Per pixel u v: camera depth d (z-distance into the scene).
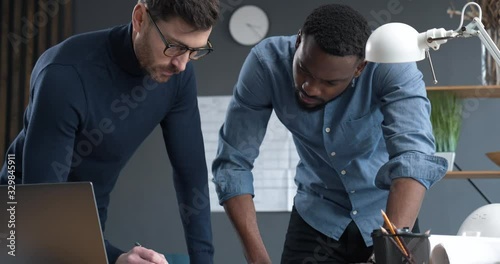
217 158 2.41
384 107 2.22
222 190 2.35
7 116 5.95
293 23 5.71
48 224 1.68
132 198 5.83
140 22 1.97
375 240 1.72
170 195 5.79
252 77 2.35
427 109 2.21
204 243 2.29
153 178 5.82
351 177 2.37
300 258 2.46
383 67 2.22
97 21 5.95
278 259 5.61
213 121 5.77
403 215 2.02
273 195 5.64
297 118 2.34
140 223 5.80
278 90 2.33
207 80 5.79
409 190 2.04
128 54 2.04
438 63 5.54
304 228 2.47
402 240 1.68
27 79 5.93
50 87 1.98
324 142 2.32
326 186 2.42
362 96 2.27
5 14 5.96
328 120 2.30
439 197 5.46
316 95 2.01
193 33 1.89
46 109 1.97
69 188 1.65
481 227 2.09
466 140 5.48
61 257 1.70
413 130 2.13
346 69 1.94
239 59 5.77
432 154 2.14
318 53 1.92
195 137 2.29
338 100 2.29
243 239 2.30
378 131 2.34
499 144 5.44
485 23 4.13
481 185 5.42
